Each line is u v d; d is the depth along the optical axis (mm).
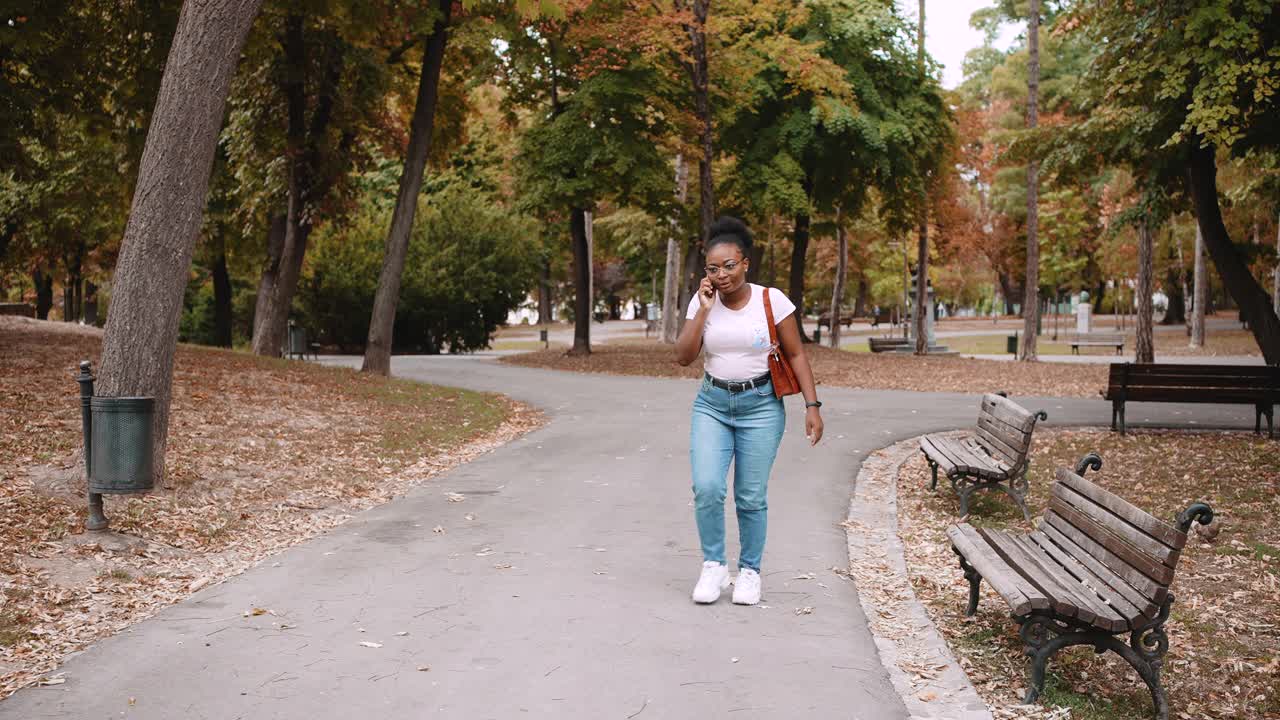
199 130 7621
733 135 27641
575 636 4680
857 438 11742
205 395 11961
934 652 4555
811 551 6359
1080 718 3895
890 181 29688
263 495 8008
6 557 5793
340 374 16453
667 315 35938
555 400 16406
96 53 14766
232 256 30031
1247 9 10289
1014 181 48062
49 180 23062
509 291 36031
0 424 8836
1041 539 5070
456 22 17719
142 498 7344
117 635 4762
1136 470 9508
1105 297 63406
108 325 7645
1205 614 5258
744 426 5137
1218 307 65812
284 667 4301
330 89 20531
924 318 33219
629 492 8367
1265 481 8828
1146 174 15539
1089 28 13477
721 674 4203
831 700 3932
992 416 8375
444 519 7371
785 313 5055
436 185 42375
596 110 23422
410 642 4613
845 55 26875
